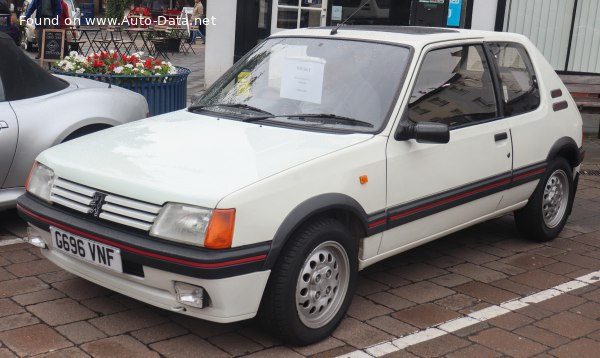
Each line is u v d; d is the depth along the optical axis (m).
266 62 5.02
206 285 3.52
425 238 4.72
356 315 4.46
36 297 4.46
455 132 4.77
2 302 4.37
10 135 5.28
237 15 12.16
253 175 3.71
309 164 3.89
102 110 5.85
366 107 4.44
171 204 3.58
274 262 3.67
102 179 3.82
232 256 3.50
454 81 4.90
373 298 4.74
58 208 4.04
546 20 11.99
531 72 5.72
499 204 5.31
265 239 3.64
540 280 5.20
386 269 5.29
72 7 19.58
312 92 4.64
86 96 5.84
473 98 5.05
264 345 4.00
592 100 10.92
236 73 5.14
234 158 3.92
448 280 5.12
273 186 3.69
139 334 4.06
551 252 5.82
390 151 4.30
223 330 4.16
